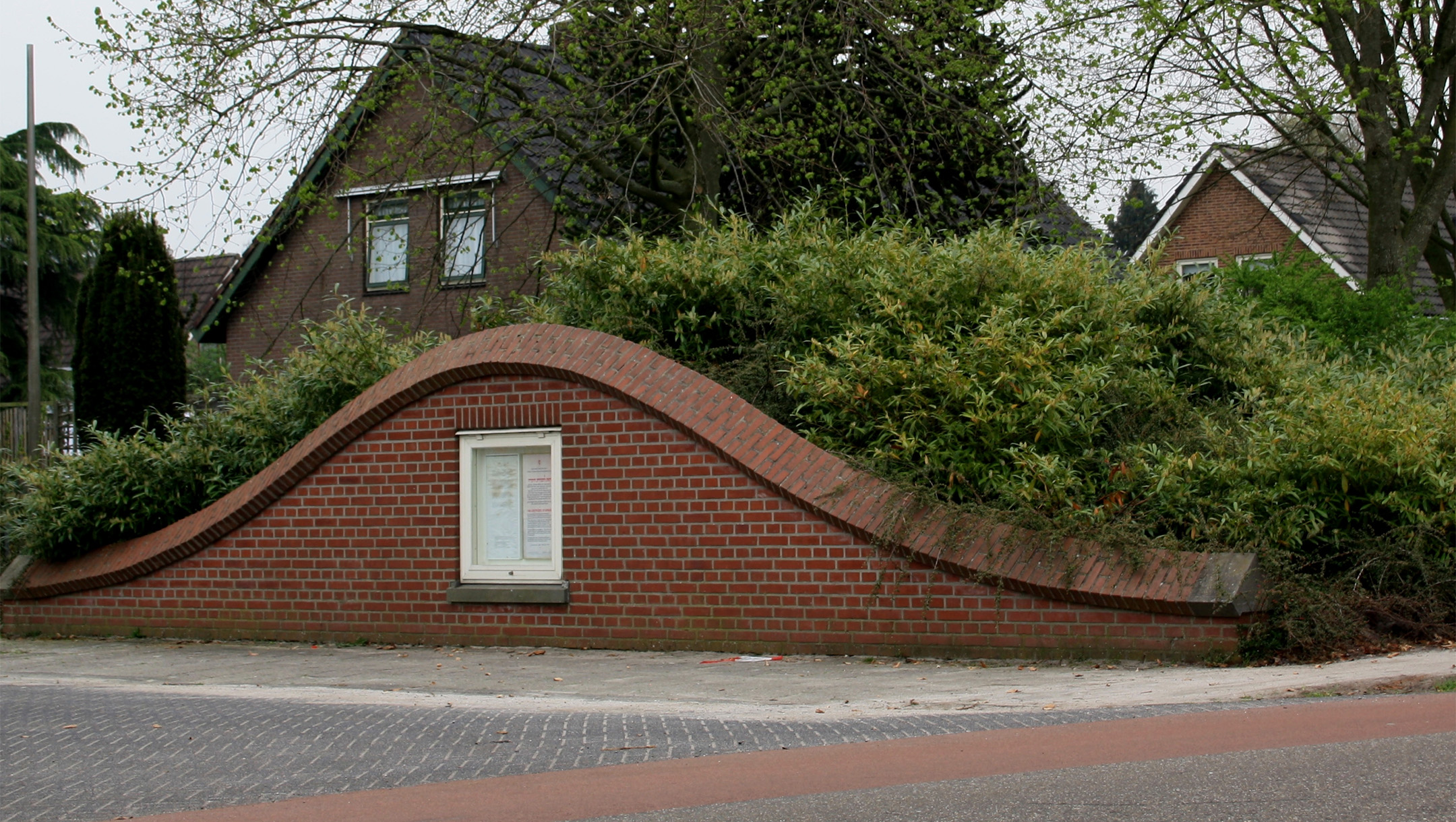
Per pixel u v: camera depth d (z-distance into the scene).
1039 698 7.10
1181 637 8.23
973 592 8.79
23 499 12.27
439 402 10.48
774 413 10.43
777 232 11.64
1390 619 8.43
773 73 15.70
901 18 15.78
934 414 9.39
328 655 10.16
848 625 9.11
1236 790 4.70
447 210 16.66
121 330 18.70
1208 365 10.99
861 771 5.32
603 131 15.33
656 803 4.92
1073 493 8.93
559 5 15.02
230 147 15.20
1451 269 21.81
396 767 5.81
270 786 5.49
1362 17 18.08
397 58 15.69
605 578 9.88
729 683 8.19
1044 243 12.98
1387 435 8.70
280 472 10.95
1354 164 19.66
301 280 23.41
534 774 5.55
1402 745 5.31
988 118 15.87
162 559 11.41
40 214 32.38
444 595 10.41
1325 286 14.80
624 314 11.23
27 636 11.98
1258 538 8.55
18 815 5.14
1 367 31.62
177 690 8.65
